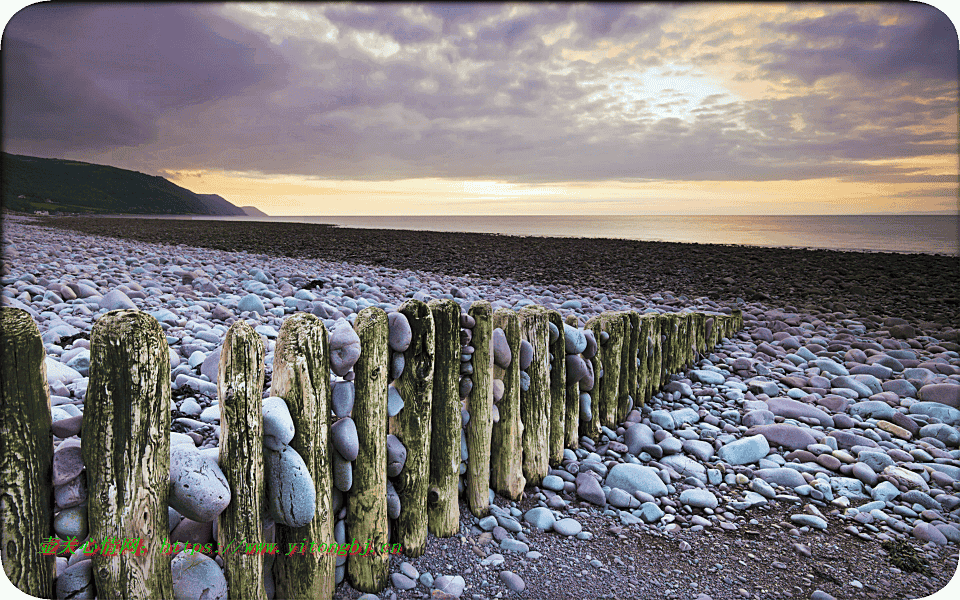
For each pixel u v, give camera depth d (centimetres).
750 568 238
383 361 203
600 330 368
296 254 1504
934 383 491
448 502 237
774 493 309
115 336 135
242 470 158
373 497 202
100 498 139
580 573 226
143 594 146
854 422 414
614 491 290
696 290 1085
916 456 358
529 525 259
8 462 130
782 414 432
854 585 228
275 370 178
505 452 276
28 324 132
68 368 315
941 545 262
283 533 181
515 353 272
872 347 638
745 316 823
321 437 180
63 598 146
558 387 310
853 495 311
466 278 1119
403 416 221
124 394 137
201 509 152
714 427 400
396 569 216
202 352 376
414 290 842
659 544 253
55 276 652
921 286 1168
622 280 1206
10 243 1021
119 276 704
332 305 605
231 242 1841
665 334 479
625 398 397
